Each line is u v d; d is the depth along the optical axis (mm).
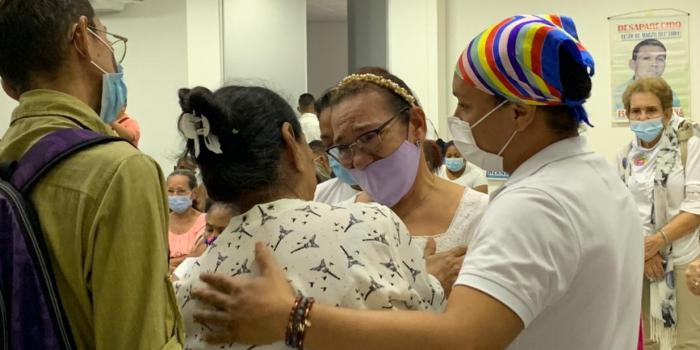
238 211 1160
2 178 1143
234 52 6387
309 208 1107
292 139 1150
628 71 5828
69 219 1111
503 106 1243
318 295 1030
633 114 3197
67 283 1117
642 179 3201
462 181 4496
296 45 6414
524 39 1168
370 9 6250
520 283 1052
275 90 1228
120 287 1091
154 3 6578
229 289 1021
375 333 990
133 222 1108
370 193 1697
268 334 1000
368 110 1627
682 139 3084
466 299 1048
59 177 1128
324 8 9289
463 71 1269
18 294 1067
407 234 1164
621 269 1195
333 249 1057
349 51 6348
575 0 5891
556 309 1136
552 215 1107
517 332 1057
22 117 1210
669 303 3027
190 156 1160
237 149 1104
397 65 6113
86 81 1266
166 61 6613
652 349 3133
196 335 1123
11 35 1198
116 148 1157
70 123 1200
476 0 6062
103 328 1096
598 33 5871
